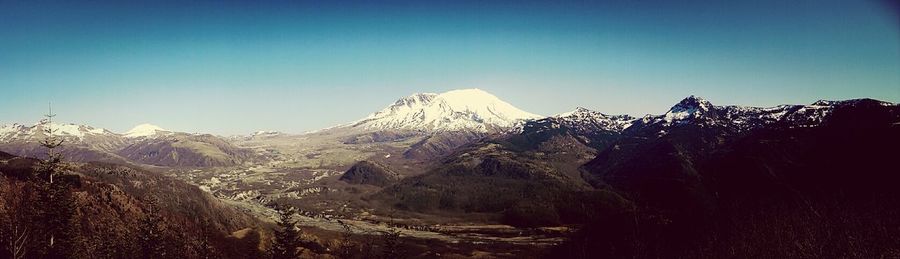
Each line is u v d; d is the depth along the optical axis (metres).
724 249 105.62
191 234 127.88
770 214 121.94
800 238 101.88
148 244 93.88
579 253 137.88
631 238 128.00
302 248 132.62
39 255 69.44
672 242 118.75
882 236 94.19
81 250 84.00
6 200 90.50
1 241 69.50
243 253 131.62
